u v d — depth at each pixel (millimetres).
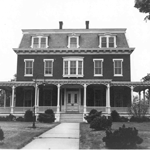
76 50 30859
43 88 30641
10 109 28656
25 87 30844
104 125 17406
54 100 30406
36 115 27188
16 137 13617
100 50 30719
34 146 11477
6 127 19297
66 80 27625
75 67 30516
